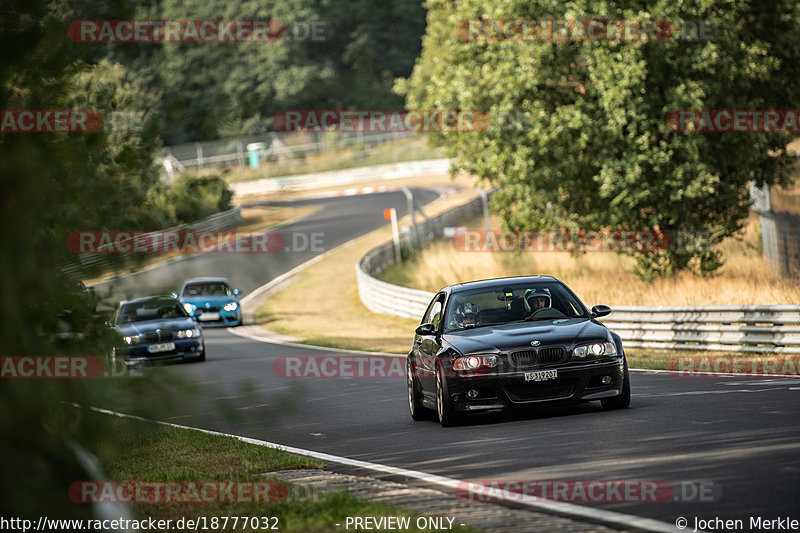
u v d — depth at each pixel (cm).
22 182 1331
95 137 1655
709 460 2788
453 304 4509
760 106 10594
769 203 12056
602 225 10931
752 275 11219
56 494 1428
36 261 1434
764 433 3195
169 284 1684
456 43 12975
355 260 18400
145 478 3167
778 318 6397
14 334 1355
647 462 2838
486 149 11350
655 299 9050
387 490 2766
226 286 13275
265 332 12138
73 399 1478
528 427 3856
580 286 11044
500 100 11019
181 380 1548
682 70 10000
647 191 10125
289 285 16875
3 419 1312
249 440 4216
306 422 4762
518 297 4497
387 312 13050
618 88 9719
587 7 10112
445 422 4122
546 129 10394
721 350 6881
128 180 1700
